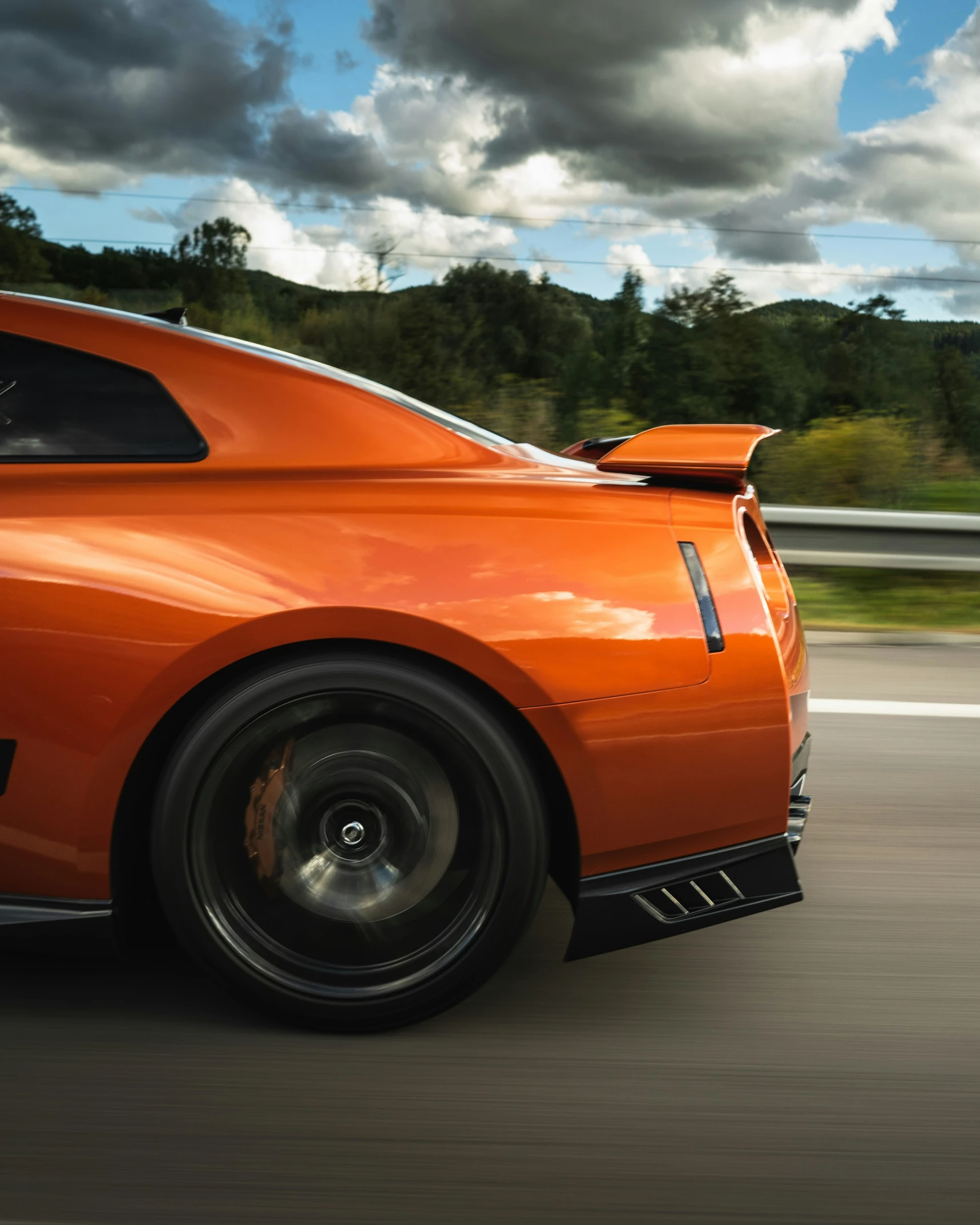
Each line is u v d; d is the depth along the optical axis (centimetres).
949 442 1116
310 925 211
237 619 199
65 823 204
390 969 212
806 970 249
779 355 3284
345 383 229
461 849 210
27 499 207
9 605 199
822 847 324
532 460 235
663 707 206
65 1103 189
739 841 215
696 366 3166
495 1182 169
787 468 1099
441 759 207
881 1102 195
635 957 253
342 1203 164
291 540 204
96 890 208
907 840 330
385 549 204
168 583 200
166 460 216
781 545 666
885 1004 233
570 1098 194
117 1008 222
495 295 6531
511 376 1416
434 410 252
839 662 555
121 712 200
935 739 429
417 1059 206
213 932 208
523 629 202
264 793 208
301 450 219
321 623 200
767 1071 205
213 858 207
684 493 220
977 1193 169
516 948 240
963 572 680
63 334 222
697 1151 179
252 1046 209
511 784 205
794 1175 173
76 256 4644
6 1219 159
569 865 215
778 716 212
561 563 206
